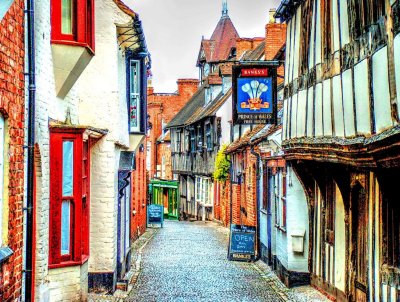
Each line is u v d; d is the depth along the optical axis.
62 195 9.80
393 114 7.24
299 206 14.16
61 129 9.62
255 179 20.84
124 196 15.80
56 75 9.59
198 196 39.00
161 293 13.59
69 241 9.99
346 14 9.56
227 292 13.79
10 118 6.85
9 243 6.89
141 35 14.14
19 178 7.28
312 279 14.07
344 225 11.84
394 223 9.24
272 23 23.42
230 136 29.59
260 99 16.08
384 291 9.38
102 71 13.20
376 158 7.87
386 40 7.54
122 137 14.40
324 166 12.02
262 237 18.86
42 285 8.62
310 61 12.20
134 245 23.17
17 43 7.14
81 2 9.59
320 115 11.24
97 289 13.01
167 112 54.53
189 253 20.92
